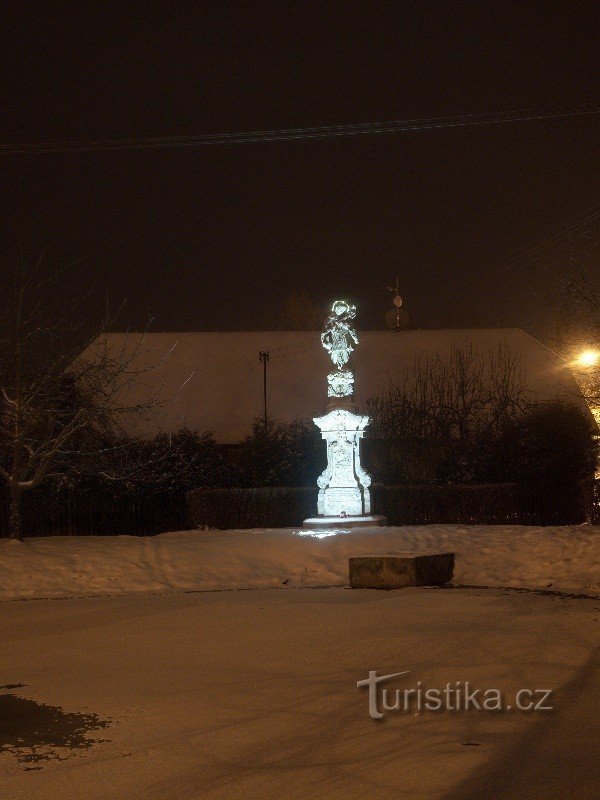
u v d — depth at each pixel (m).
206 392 38.44
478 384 36.22
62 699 9.28
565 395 35.12
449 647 11.00
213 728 8.14
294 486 31.42
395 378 38.44
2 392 23.11
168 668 10.54
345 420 24.00
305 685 9.52
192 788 6.71
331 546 20.83
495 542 20.52
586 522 28.44
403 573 16.78
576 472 31.33
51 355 24.03
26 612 15.44
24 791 6.73
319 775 6.86
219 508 28.62
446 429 32.81
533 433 31.89
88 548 21.05
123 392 37.75
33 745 7.79
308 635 12.04
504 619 12.78
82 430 26.48
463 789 6.45
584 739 7.44
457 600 14.62
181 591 18.08
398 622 12.74
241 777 6.89
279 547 20.86
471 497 28.83
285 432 33.22
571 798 6.17
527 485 30.28
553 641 11.19
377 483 30.98
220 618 13.62
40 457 23.39
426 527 22.95
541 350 40.06
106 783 6.86
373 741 7.61
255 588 18.16
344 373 24.22
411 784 6.59
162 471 30.69
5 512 28.84
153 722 8.38
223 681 9.82
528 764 6.90
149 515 30.72
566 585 16.91
